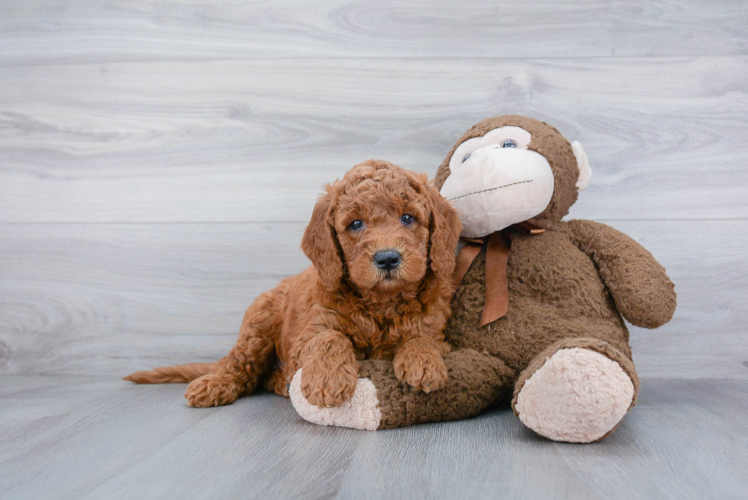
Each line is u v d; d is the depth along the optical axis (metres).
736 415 1.46
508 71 2.19
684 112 2.14
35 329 2.29
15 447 1.24
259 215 2.24
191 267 2.25
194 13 2.31
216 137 2.28
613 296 1.55
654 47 2.16
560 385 1.15
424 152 2.21
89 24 2.34
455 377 1.38
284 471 1.05
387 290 1.38
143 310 2.26
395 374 1.34
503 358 1.50
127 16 2.33
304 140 2.25
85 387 1.99
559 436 1.18
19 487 1.00
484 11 2.21
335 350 1.33
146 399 1.76
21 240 2.31
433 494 0.92
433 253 1.45
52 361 2.28
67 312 2.28
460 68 2.21
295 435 1.30
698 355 2.08
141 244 2.27
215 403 1.66
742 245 2.09
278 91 2.26
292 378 1.43
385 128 2.22
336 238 1.47
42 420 1.49
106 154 2.31
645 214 2.12
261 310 1.82
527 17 2.20
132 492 0.96
